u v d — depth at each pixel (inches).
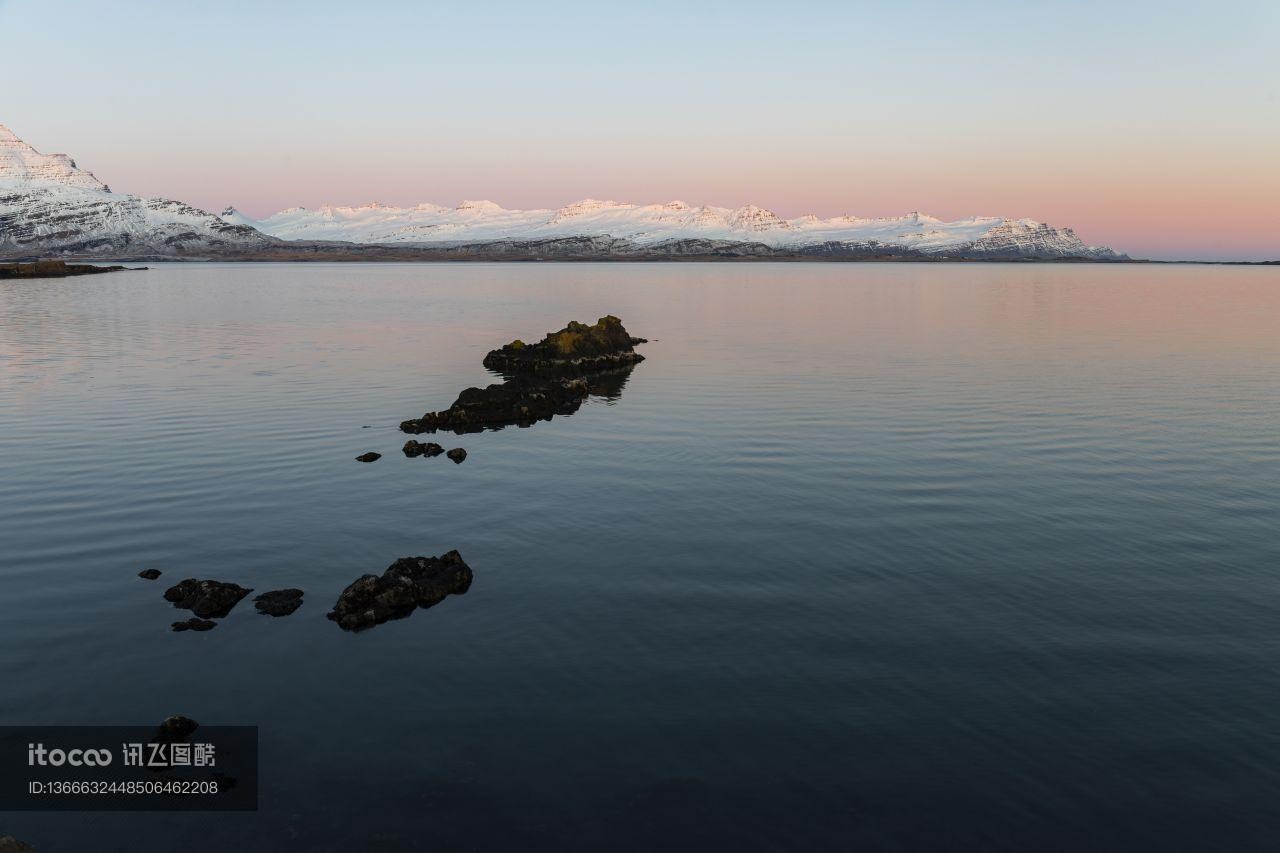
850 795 559.2
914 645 749.9
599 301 5723.4
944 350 2815.0
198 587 856.3
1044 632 773.3
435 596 846.5
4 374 2186.3
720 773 581.0
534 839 525.7
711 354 2760.8
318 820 543.8
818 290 7288.4
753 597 848.9
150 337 3117.6
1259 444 1454.2
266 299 5497.1
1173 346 2896.2
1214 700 663.8
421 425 1605.6
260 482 1242.0
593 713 651.5
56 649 753.6
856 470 1298.0
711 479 1259.8
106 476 1262.3
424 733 629.0
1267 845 517.3
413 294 6427.2
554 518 1088.2
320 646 759.7
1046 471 1288.1
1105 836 524.4
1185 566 922.1
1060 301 5595.5
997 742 612.1
